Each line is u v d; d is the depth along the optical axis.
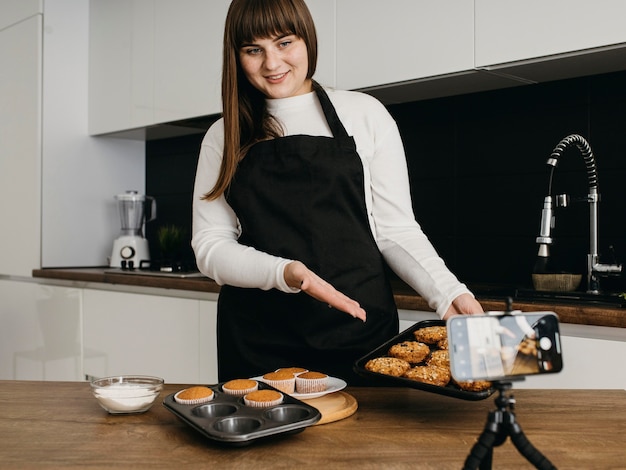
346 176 1.52
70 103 3.62
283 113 1.60
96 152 3.72
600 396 1.20
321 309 1.51
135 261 3.58
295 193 1.54
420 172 2.72
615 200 2.21
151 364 2.94
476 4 2.10
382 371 1.13
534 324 0.73
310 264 1.53
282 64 1.46
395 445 0.95
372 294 1.54
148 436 1.00
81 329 3.28
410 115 2.75
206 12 2.96
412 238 1.49
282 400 1.07
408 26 2.27
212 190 1.54
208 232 1.57
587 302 1.85
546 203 2.10
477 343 0.71
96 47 3.62
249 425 0.98
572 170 2.31
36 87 3.52
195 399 1.07
